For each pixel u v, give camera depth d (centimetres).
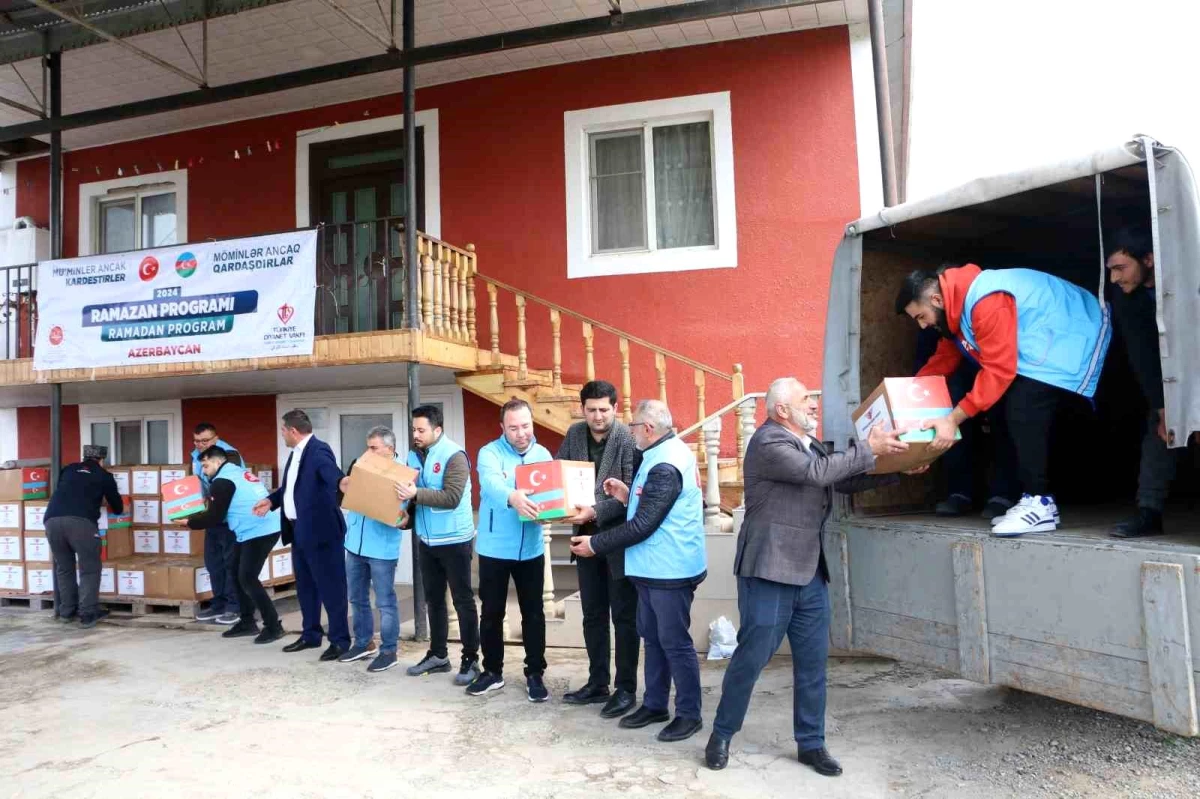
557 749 409
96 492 758
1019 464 357
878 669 531
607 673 478
